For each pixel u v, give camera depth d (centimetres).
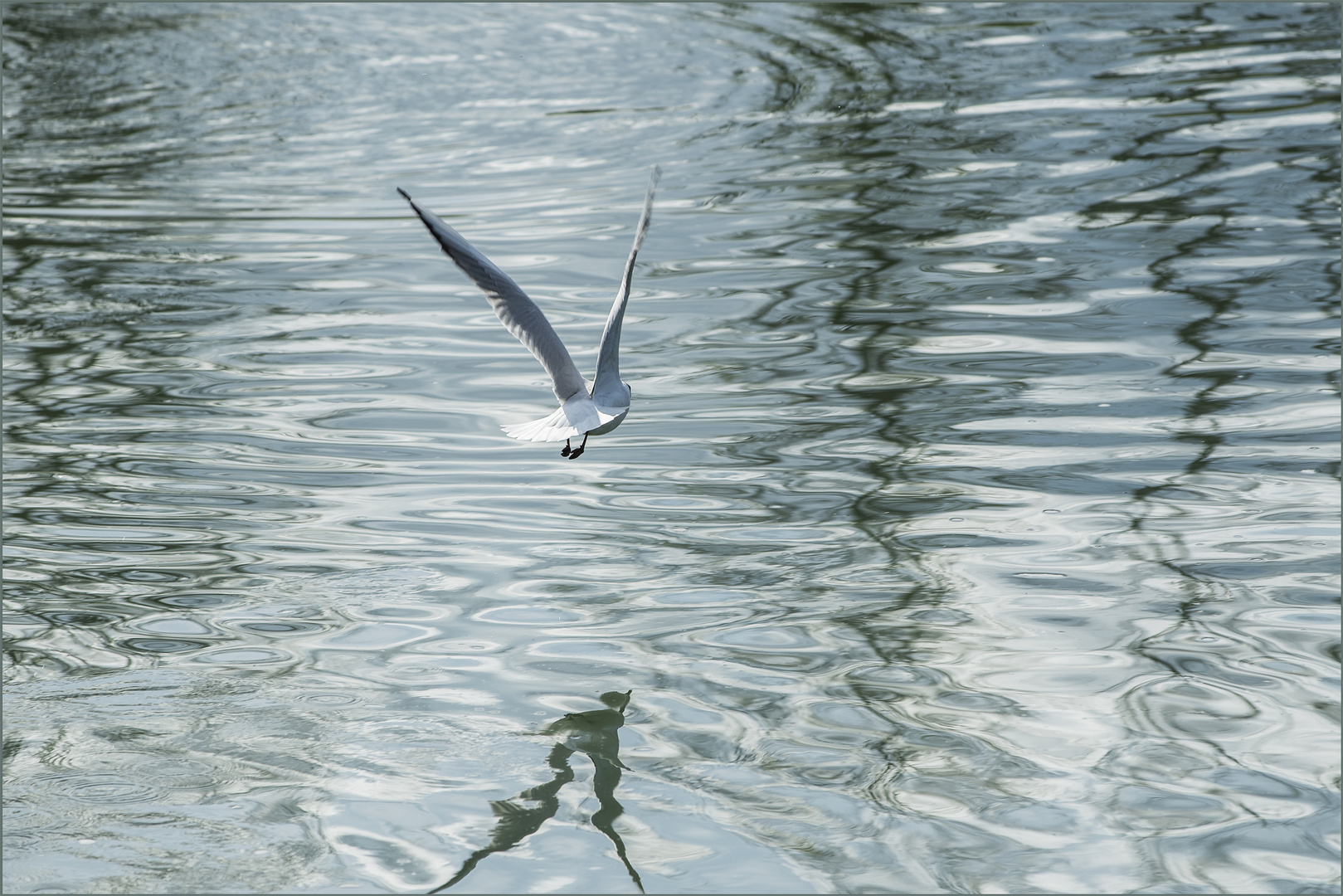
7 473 1447
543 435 831
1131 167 2358
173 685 1062
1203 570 1188
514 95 3072
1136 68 2955
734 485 1391
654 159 2561
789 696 1030
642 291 1931
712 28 3600
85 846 877
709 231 2172
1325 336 1683
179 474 1442
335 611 1169
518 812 905
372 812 909
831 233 2141
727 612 1154
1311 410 1492
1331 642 1073
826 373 1656
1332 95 2647
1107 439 1456
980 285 1908
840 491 1369
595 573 1223
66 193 2498
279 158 2675
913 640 1099
